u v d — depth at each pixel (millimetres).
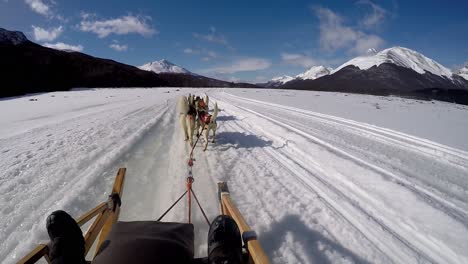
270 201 4324
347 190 4848
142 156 6535
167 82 114438
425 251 3244
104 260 1849
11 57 70312
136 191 4527
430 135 9070
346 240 3387
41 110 18531
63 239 1935
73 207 3980
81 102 24859
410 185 4977
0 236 3297
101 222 2834
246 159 6555
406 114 15219
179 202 4172
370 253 3156
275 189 4781
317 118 13367
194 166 5910
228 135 9281
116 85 87375
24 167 5645
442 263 3043
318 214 3980
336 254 3119
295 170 5828
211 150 7332
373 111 16359
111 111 16000
